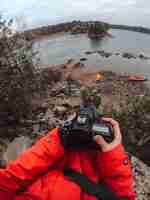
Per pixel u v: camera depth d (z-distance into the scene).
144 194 8.65
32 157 1.97
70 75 39.81
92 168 1.97
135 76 41.25
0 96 15.77
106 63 61.88
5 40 16.42
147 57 73.75
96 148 1.93
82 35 152.12
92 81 36.97
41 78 21.20
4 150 9.20
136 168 9.87
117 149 1.90
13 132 14.21
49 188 1.93
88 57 72.81
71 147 1.97
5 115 15.77
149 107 14.97
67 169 1.99
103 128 1.95
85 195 1.92
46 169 1.98
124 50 93.12
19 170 1.94
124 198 1.88
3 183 1.95
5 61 16.09
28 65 17.50
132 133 13.58
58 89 28.86
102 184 1.93
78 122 1.96
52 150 1.98
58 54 78.06
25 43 17.77
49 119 17.59
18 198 1.97
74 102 23.78
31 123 16.19
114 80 38.06
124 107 15.29
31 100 18.59
